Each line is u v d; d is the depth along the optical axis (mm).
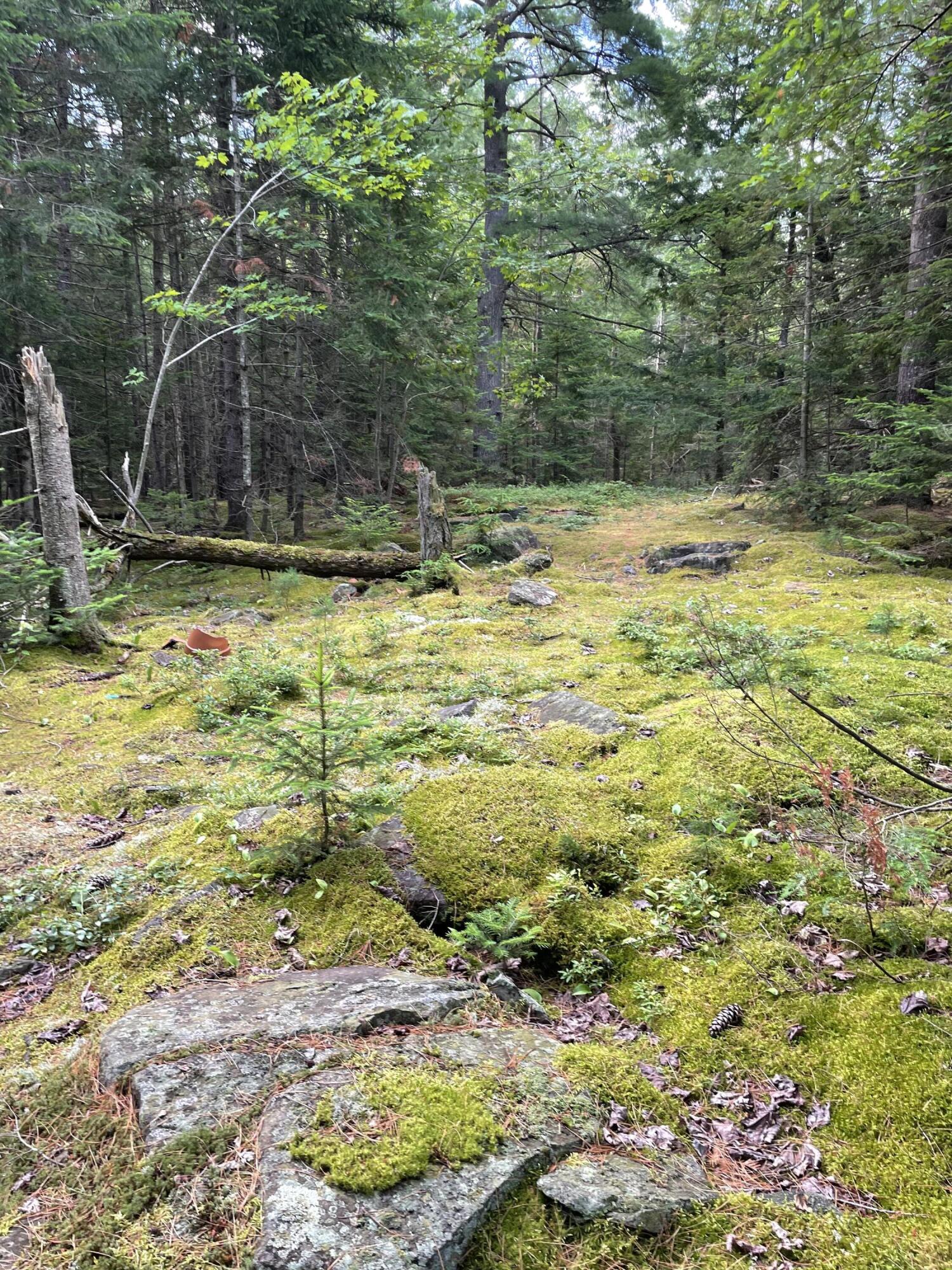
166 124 13016
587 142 15031
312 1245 1536
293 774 3660
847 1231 1863
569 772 4453
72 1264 1592
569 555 12461
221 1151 1816
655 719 5059
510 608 8984
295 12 12352
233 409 14484
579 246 20078
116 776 4754
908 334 9711
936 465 9680
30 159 11812
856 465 12750
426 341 14273
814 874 3018
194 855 3646
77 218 11359
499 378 21078
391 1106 1924
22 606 7258
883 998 2631
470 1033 2381
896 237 11312
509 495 16969
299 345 14609
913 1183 2018
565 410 22734
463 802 3979
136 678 6738
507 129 16344
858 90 5973
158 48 11695
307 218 13703
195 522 14477
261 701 5832
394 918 3143
